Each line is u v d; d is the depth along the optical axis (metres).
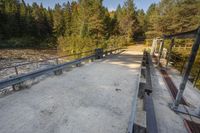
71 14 53.88
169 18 30.06
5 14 46.94
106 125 3.20
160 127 3.20
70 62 8.00
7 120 3.24
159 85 6.02
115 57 14.36
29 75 5.31
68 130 2.99
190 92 5.44
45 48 45.34
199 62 11.80
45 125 3.12
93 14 36.25
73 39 30.80
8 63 20.22
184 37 4.99
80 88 5.27
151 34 35.94
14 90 4.92
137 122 2.82
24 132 2.88
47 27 59.12
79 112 3.68
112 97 4.60
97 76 6.89
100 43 26.34
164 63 11.74
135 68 9.03
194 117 3.66
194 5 27.81
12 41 43.31
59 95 4.62
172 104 4.22
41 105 3.95
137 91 4.34
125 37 41.19
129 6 42.22
